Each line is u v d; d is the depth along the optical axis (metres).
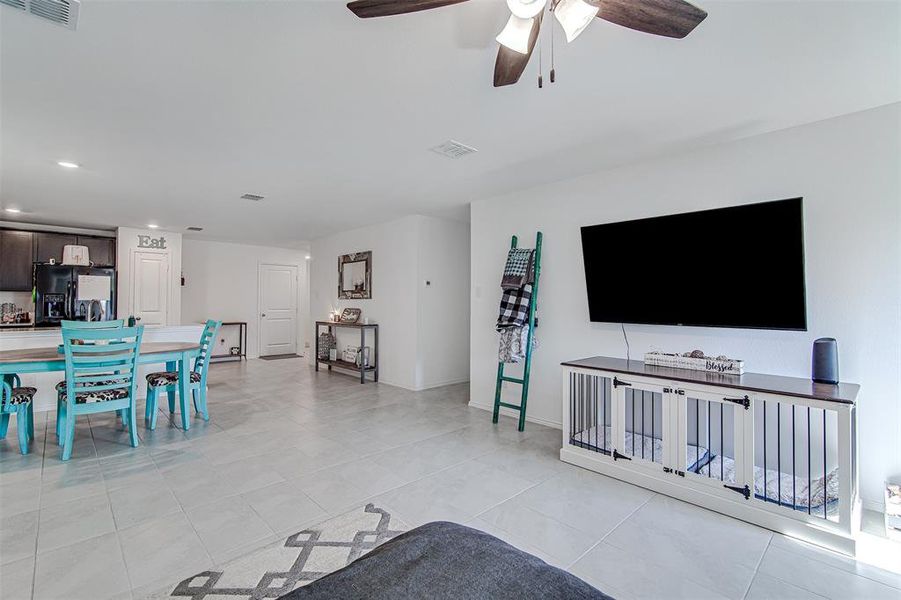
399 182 3.81
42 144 2.82
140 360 3.40
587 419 3.34
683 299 2.88
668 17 1.34
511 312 3.88
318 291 7.45
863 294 2.37
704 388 2.35
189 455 3.07
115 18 1.57
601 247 3.27
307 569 1.77
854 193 2.39
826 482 2.13
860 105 2.31
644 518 2.23
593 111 2.39
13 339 4.18
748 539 2.04
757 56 1.85
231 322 8.07
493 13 1.56
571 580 1.00
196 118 2.45
